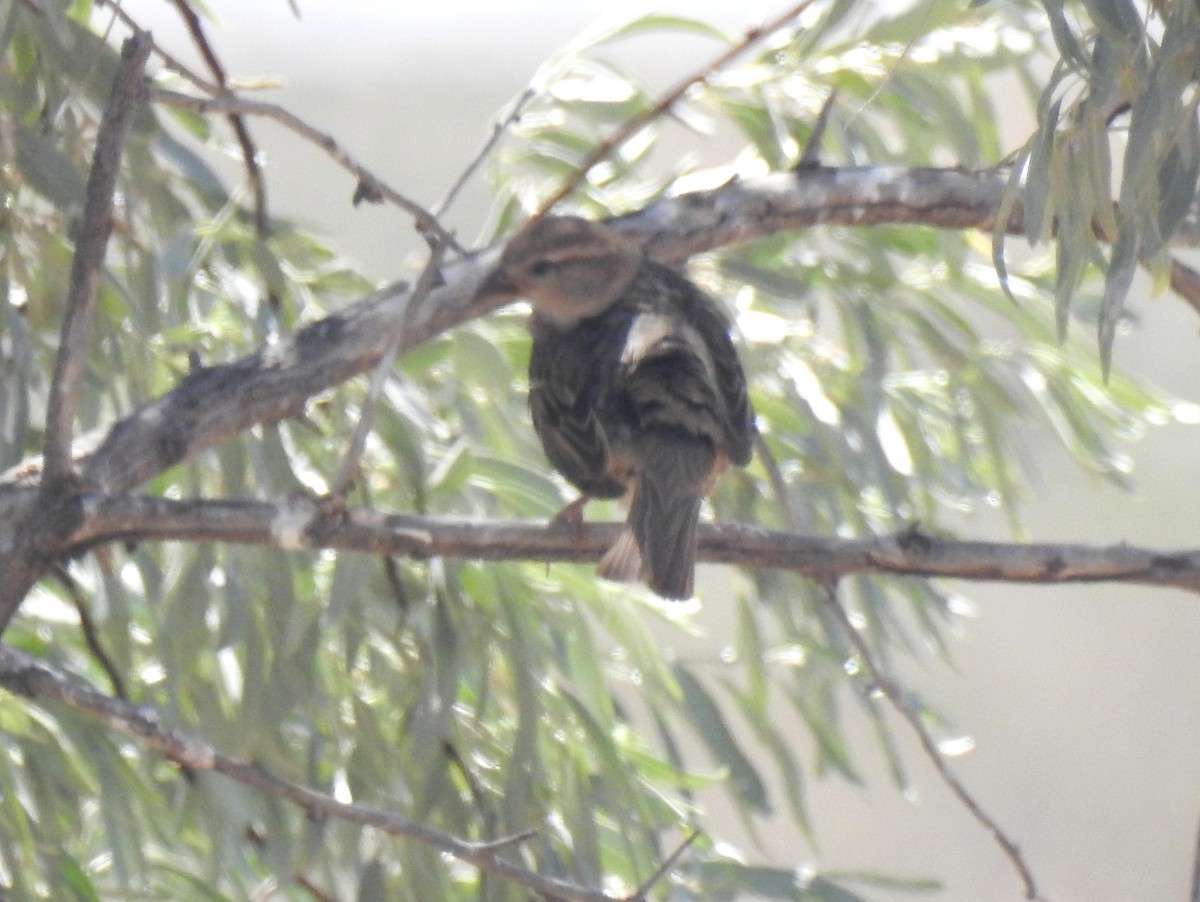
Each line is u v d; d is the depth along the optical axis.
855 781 11.48
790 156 10.88
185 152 9.93
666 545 7.62
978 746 26.48
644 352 8.36
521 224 10.30
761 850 10.83
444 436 10.30
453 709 9.45
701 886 10.20
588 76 11.22
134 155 9.41
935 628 11.25
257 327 9.62
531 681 9.38
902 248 11.40
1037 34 10.68
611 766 9.78
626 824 9.73
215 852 8.84
